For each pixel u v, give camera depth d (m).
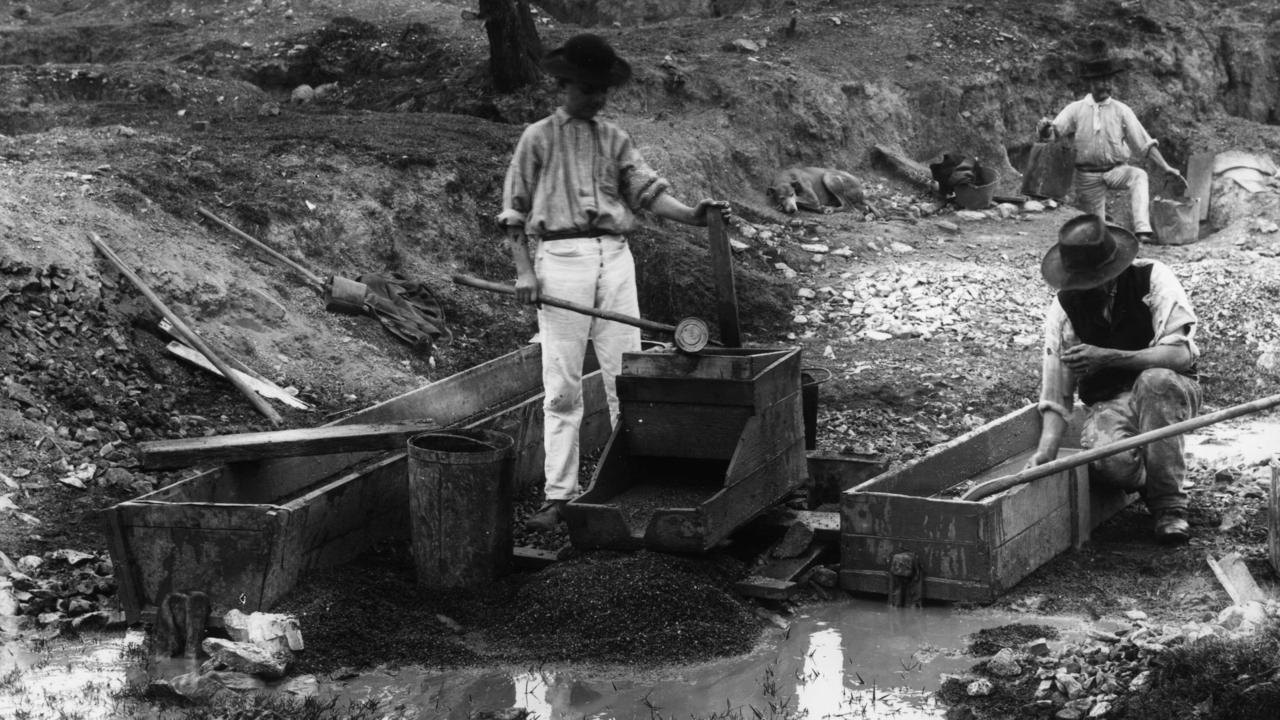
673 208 6.80
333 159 11.79
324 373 9.60
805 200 15.27
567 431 6.99
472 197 12.15
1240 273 13.22
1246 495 7.62
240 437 6.73
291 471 7.10
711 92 15.96
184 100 15.73
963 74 18.03
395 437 6.79
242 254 10.32
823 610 6.24
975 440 7.36
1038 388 10.31
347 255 10.99
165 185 10.56
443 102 15.47
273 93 17.30
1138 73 19.62
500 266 11.92
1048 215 16.05
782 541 6.68
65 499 7.42
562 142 6.73
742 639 5.86
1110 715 4.88
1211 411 9.92
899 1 20.05
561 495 7.02
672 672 5.61
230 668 5.49
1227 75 20.95
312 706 5.22
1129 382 6.90
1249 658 4.94
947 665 5.60
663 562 6.15
